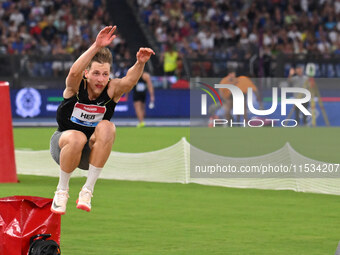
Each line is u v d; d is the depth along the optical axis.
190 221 13.37
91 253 10.60
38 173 19.80
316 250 11.01
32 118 42.28
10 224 8.98
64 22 50.09
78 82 9.02
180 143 19.53
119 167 19.62
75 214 13.83
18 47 47.41
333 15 56.56
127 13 53.56
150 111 44.59
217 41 52.59
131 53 52.06
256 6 55.59
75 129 9.29
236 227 12.83
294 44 54.03
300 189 17.66
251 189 17.78
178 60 45.12
